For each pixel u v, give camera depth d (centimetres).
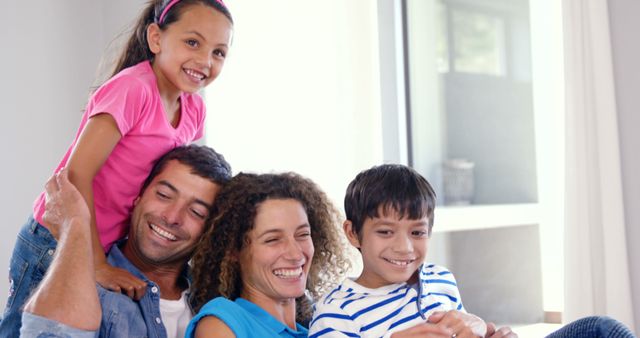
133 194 170
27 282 170
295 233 154
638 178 180
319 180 281
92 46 323
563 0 186
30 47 304
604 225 180
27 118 302
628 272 177
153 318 152
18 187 299
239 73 284
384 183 148
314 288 172
